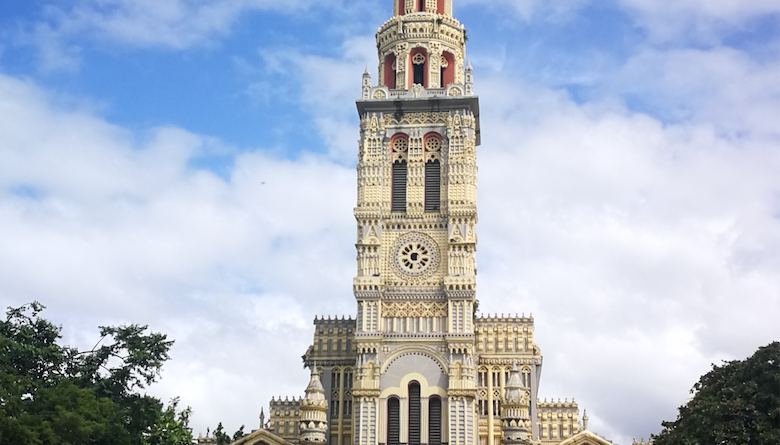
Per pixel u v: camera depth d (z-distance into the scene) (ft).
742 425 255.91
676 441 274.57
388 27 403.13
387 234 372.99
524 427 348.38
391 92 386.73
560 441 380.78
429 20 397.80
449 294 360.48
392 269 368.68
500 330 392.27
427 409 351.25
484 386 385.91
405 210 375.25
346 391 384.68
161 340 309.42
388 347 359.05
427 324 361.30
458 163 375.66
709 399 266.57
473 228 367.86
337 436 379.14
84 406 265.95
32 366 290.56
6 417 241.14
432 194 377.71
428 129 382.83
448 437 346.13
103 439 274.36
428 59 393.70
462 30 404.36
